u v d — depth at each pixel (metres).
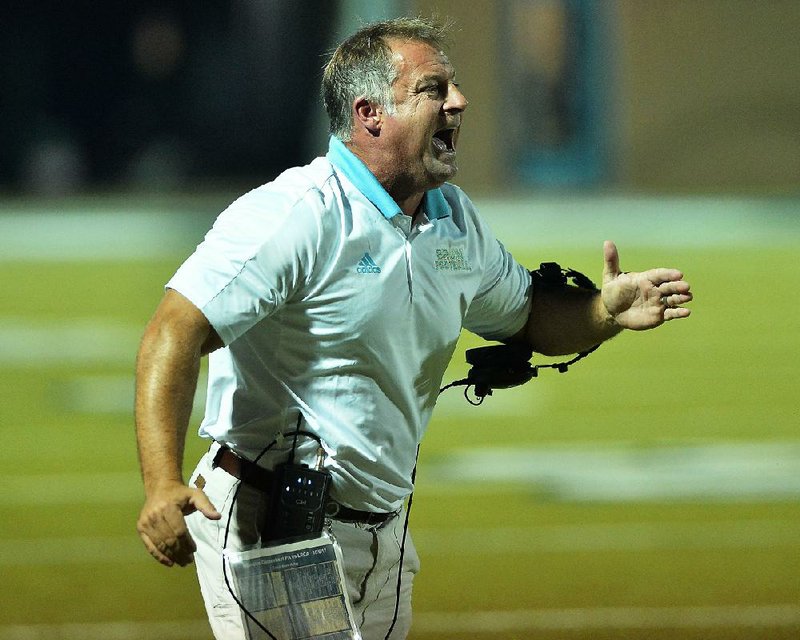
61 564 20.11
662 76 87.06
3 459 27.31
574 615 17.58
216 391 11.25
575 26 86.75
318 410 10.94
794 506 22.91
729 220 73.25
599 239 65.25
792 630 16.91
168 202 84.31
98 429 30.03
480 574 19.44
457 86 11.07
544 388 34.66
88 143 92.12
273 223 10.38
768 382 35.66
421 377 11.34
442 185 11.68
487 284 12.12
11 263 61.88
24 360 38.81
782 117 86.75
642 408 32.00
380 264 10.69
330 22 89.19
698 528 21.69
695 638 16.64
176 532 9.53
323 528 10.87
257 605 10.34
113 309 48.41
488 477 25.30
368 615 11.54
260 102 90.88
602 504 23.25
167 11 90.62
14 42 90.81
